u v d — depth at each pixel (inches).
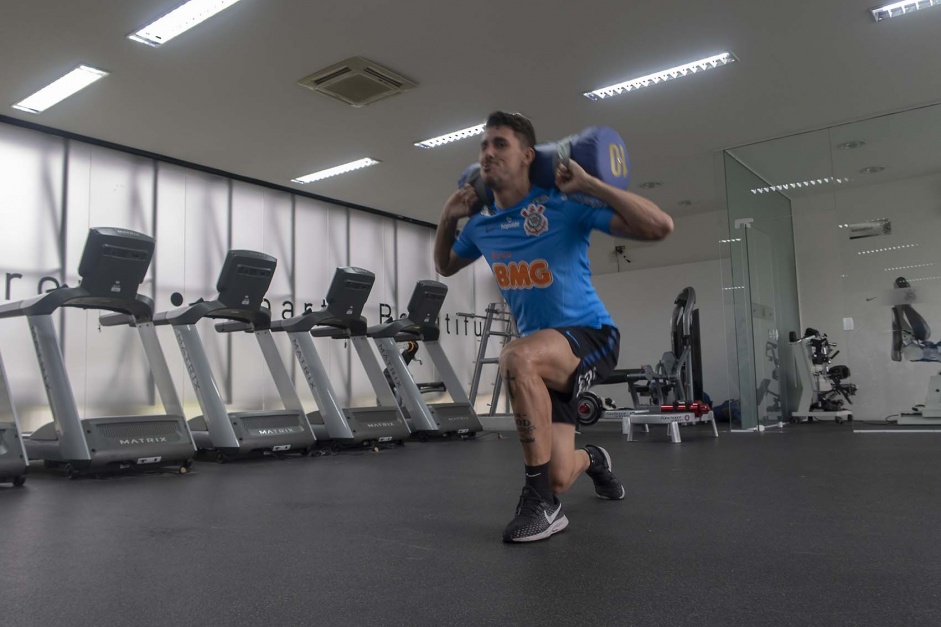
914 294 229.1
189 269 243.4
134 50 165.2
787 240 289.9
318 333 218.5
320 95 192.1
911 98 207.2
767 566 55.0
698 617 42.4
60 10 147.1
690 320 240.5
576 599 46.7
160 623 43.8
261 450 178.2
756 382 252.1
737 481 108.5
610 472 90.0
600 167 64.5
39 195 207.9
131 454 140.0
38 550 67.9
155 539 72.6
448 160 246.8
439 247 82.0
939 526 70.8
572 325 71.5
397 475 130.0
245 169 251.4
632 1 151.5
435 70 180.2
